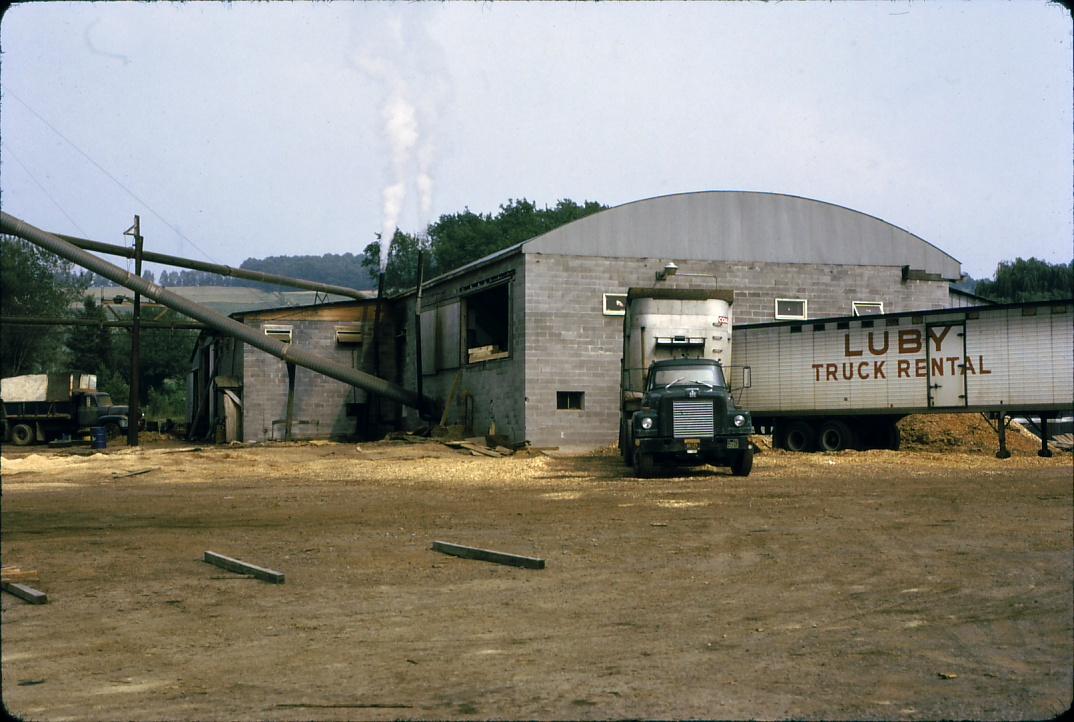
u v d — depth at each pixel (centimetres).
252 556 1149
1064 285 5656
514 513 1561
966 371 2664
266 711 553
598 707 551
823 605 826
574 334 3322
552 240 3331
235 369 4584
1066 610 799
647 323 2573
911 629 738
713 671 626
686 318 2584
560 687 593
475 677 619
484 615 809
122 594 923
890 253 3675
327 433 4438
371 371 4559
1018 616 779
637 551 1136
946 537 1209
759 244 3547
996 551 1098
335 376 4044
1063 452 2845
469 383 3750
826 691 580
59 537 1333
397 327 4616
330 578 996
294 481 2356
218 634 754
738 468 2195
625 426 2600
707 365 2277
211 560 1102
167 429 5950
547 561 1077
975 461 2555
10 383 5200
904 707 548
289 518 1547
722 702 558
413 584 955
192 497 1944
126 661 673
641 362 2570
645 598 866
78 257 3903
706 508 1567
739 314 3512
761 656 662
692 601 849
